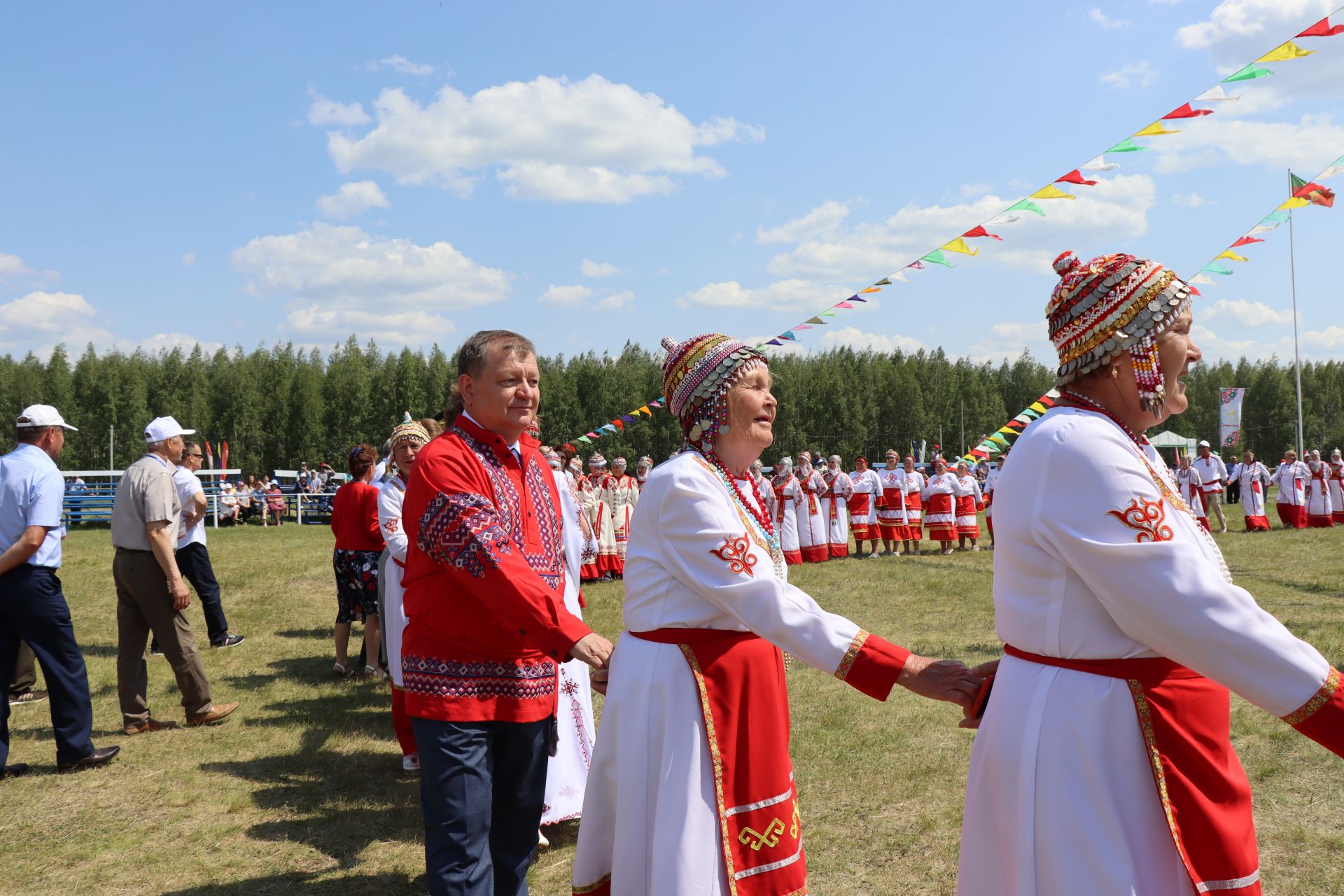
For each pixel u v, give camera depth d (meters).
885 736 5.36
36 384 55.16
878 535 16.94
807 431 61.25
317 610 11.09
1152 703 1.74
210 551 17.56
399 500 4.97
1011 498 1.89
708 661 2.35
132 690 5.91
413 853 4.11
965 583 12.16
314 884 3.80
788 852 2.34
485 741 2.81
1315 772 4.48
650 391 56.88
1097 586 1.73
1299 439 25.59
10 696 6.80
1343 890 3.37
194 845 4.18
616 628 9.64
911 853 3.87
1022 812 1.78
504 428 2.97
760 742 2.35
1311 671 1.63
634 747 2.34
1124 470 1.75
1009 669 1.91
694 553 2.33
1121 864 1.68
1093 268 1.93
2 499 5.05
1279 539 16.83
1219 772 1.74
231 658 8.38
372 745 5.70
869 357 74.12
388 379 56.00
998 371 80.38
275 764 5.31
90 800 4.73
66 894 3.71
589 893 2.45
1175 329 1.91
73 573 13.62
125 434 54.22
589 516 13.94
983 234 4.84
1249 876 1.71
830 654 2.21
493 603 2.62
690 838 2.24
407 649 2.86
